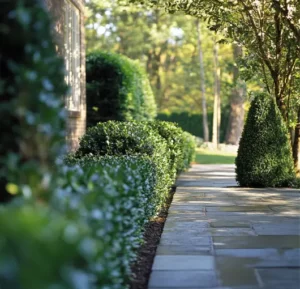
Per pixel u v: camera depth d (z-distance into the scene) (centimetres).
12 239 206
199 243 626
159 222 809
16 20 317
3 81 325
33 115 304
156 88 4062
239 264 532
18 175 298
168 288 462
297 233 672
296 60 1196
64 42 1218
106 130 920
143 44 3722
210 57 3650
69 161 712
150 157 830
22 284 204
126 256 452
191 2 1164
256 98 1191
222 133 3669
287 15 1052
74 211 278
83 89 1461
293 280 479
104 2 2442
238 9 1159
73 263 226
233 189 1161
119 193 421
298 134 1261
